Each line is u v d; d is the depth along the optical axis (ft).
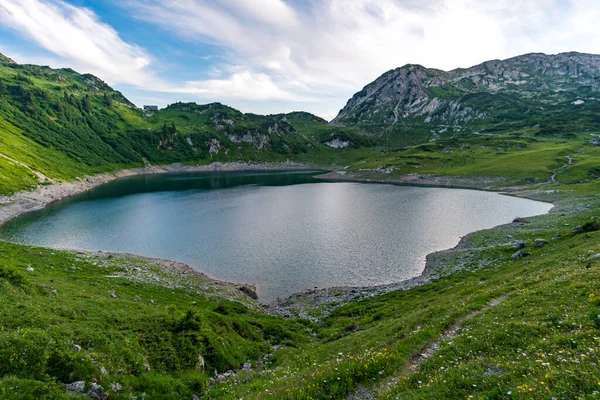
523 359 39.65
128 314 78.23
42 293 79.00
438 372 43.78
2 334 48.85
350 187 612.70
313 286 181.27
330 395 43.88
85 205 404.16
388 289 166.61
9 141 545.03
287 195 504.02
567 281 69.77
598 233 143.43
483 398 31.42
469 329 59.77
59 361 47.47
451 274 175.01
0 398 37.47
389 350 56.34
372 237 262.67
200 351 71.46
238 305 144.36
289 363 77.77
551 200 405.18
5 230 278.67
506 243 217.77
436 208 382.42
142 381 53.26
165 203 425.69
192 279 177.99
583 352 35.68
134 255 218.79
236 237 266.57
